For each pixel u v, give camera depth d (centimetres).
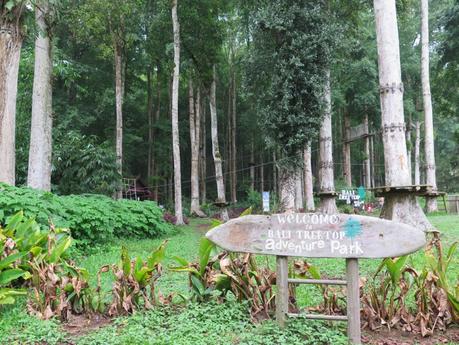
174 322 421
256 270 469
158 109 3203
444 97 2808
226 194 3812
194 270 472
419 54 3266
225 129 3769
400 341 389
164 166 3328
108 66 2916
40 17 1292
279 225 404
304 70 1451
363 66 2745
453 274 602
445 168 4662
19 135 1925
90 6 1895
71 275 478
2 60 870
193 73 2431
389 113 1077
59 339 398
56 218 859
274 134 1492
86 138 2211
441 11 2731
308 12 1447
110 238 1105
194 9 2181
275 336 382
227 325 412
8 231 521
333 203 1572
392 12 1087
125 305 453
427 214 1977
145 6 2184
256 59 1526
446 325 417
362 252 379
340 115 3575
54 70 1862
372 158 3741
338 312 438
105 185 1848
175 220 1916
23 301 500
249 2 1714
